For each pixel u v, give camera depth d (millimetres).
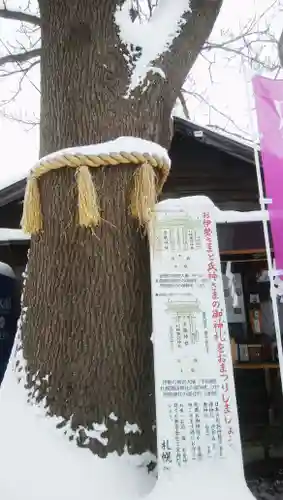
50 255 2883
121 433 2598
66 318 2756
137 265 2867
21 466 2498
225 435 2459
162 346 2615
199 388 2539
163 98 3242
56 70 3221
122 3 3379
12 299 5324
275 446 4887
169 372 2561
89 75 3121
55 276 2836
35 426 2621
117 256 2822
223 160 5406
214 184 5375
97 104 3068
